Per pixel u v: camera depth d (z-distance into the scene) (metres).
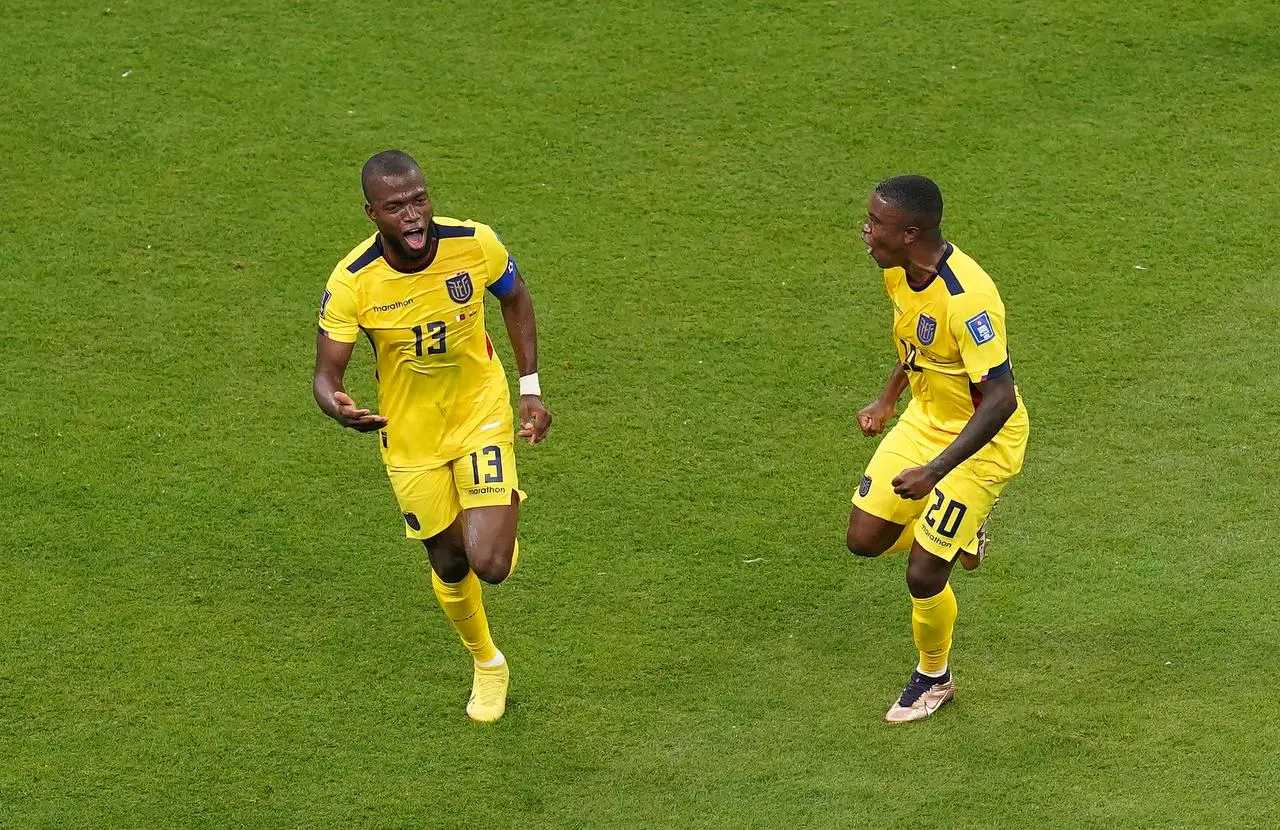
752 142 40.00
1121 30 44.78
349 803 20.98
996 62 43.34
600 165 39.12
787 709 22.72
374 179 19.70
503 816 20.75
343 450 29.14
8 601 24.94
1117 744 21.56
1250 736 21.50
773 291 34.22
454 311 20.86
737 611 24.94
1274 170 38.50
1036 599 24.91
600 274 34.84
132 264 35.03
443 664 23.86
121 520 27.02
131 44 43.97
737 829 20.30
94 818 20.64
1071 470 28.27
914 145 39.78
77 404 30.33
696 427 29.84
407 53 43.88
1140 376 30.97
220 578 25.64
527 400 21.94
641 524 27.12
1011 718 22.25
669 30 45.03
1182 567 25.50
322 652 24.03
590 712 22.73
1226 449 28.64
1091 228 36.31
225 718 22.56
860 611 24.92
